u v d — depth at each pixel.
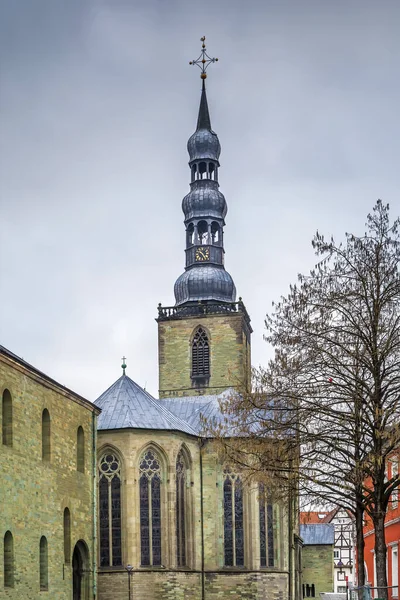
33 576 60.22
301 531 153.00
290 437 58.44
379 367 56.06
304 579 150.50
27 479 60.19
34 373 61.97
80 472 72.25
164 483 93.44
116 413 94.38
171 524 92.88
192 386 124.31
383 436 54.84
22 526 58.78
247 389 59.22
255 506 97.06
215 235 131.50
